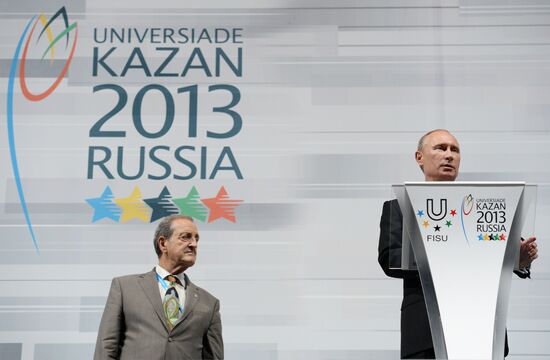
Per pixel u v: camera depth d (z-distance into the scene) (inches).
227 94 228.2
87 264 216.4
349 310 211.9
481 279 122.6
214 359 159.8
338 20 232.5
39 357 210.8
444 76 227.3
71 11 234.8
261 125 225.6
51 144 225.0
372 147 223.3
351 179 221.3
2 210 219.6
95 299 214.2
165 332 152.3
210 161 223.0
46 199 220.7
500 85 226.5
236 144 224.5
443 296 122.2
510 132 222.8
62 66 230.8
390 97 226.7
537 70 227.3
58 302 214.1
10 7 235.1
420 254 124.0
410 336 141.4
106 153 224.4
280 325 211.3
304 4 233.8
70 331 212.5
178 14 234.4
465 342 119.9
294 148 223.9
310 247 216.5
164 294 159.8
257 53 231.1
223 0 235.1
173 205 219.9
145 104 227.8
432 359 139.2
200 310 158.7
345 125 225.0
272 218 218.7
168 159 223.3
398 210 138.9
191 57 231.5
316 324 211.2
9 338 211.5
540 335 208.4
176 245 162.4
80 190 221.5
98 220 219.3
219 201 219.9
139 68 230.8
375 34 231.1
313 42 231.1
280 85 228.7
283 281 214.2
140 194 220.8
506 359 207.6
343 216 218.8
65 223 219.1
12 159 223.5
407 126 224.5
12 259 216.4
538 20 230.5
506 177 219.8
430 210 125.3
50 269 215.9
